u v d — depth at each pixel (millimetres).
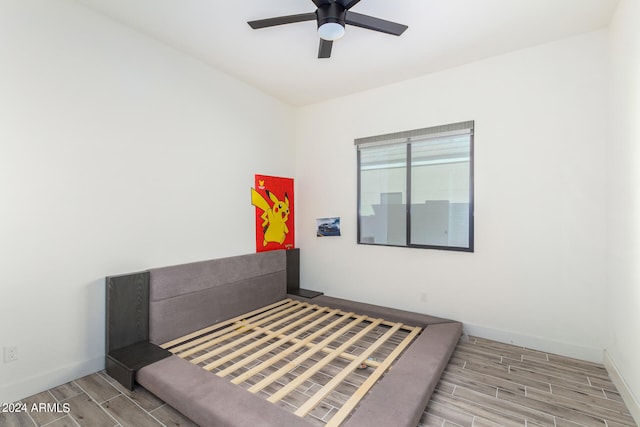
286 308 3834
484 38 2713
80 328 2340
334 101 4137
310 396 2094
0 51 1964
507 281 2996
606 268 2564
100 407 1993
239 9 2359
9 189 2010
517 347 2904
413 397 1854
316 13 2021
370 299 3848
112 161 2514
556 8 2301
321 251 4273
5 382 2002
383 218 3777
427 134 3393
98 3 2303
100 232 2445
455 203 3303
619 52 2250
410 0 2219
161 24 2568
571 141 2699
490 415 1931
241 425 1629
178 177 3004
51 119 2182
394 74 3432
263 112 3961
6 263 2004
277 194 4180
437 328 2980
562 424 1855
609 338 2488
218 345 2869
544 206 2816
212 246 3326
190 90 3098
